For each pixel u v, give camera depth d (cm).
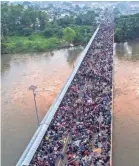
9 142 4309
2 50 11612
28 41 13200
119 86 6291
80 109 4347
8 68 9025
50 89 6538
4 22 14450
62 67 8606
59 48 12181
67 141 3566
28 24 15525
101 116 4094
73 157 3228
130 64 8244
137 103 5278
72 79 5847
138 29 12838
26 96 6194
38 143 3359
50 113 4109
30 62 9719
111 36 12062
